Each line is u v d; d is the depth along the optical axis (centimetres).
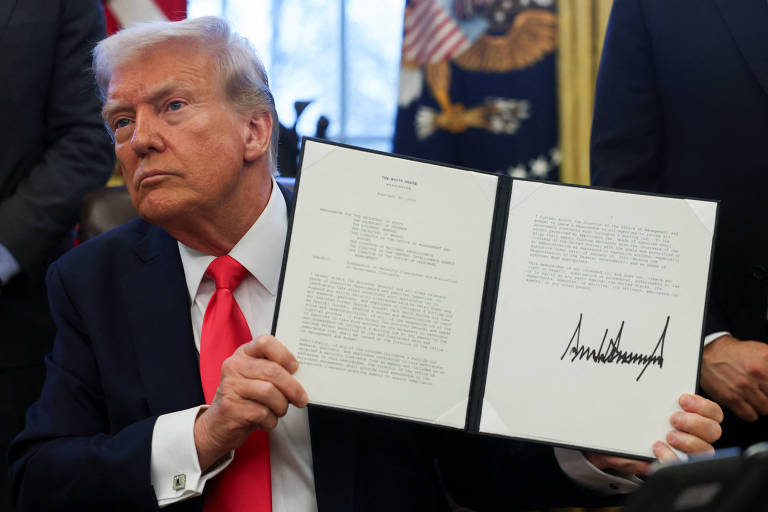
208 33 138
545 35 296
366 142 386
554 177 293
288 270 126
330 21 388
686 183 178
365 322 126
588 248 130
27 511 135
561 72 294
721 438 174
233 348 137
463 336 128
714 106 174
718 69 173
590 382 127
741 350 153
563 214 131
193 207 135
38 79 205
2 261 195
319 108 387
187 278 145
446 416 126
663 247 130
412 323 127
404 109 304
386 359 126
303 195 127
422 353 126
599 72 191
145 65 134
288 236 126
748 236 171
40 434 139
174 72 134
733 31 171
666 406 126
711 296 174
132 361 141
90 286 145
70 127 210
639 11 183
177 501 127
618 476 138
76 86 210
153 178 133
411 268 128
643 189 182
